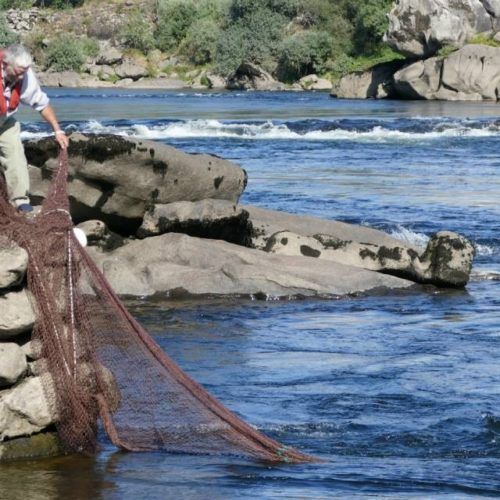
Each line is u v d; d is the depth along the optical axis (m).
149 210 18.00
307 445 9.73
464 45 81.56
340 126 50.91
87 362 9.15
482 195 29.36
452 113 63.62
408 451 9.63
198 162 18.31
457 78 78.94
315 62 102.62
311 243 18.64
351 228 19.84
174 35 117.31
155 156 17.75
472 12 82.56
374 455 9.48
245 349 13.37
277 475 8.81
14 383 8.89
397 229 23.08
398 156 40.34
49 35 122.56
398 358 12.94
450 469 9.12
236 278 16.92
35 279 8.80
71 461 8.98
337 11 106.12
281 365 12.54
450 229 23.67
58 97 87.06
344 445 9.75
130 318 9.44
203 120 54.19
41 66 117.44
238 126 50.56
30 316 8.78
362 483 8.66
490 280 18.98
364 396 11.25
